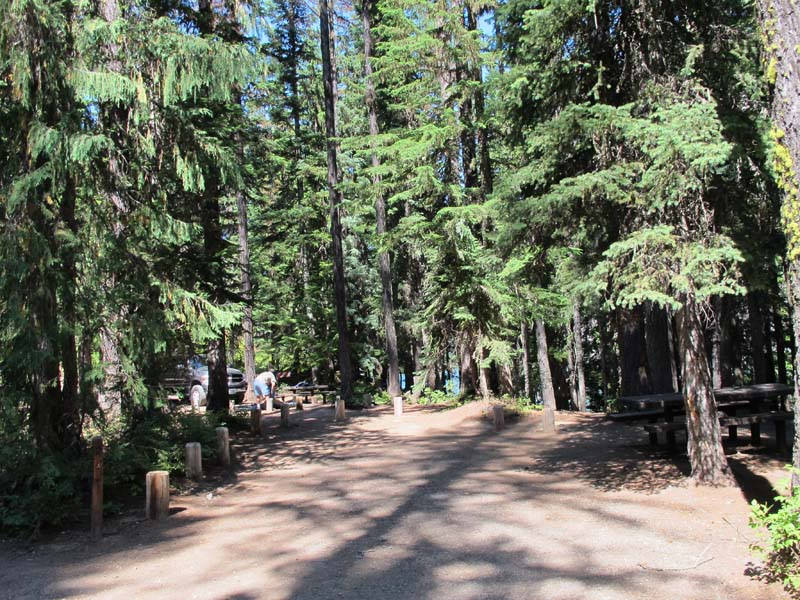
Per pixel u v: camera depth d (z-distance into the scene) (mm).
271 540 6281
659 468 8727
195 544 6273
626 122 6859
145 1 11328
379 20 22656
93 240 8344
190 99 11734
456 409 16781
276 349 31125
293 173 27672
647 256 6672
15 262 6961
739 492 7195
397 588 4809
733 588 4520
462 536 6090
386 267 22578
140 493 8562
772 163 6180
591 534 5965
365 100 21594
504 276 11906
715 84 7480
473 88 15914
